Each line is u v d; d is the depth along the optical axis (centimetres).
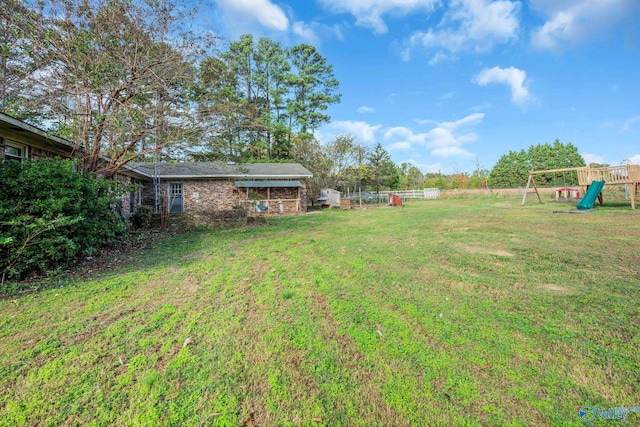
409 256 593
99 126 801
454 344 262
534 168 4891
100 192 757
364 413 188
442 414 185
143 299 390
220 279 474
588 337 264
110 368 238
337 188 3519
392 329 293
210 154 1042
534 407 187
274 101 3247
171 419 185
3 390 212
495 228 882
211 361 245
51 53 726
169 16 833
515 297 362
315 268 529
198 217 1208
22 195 490
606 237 675
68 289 432
